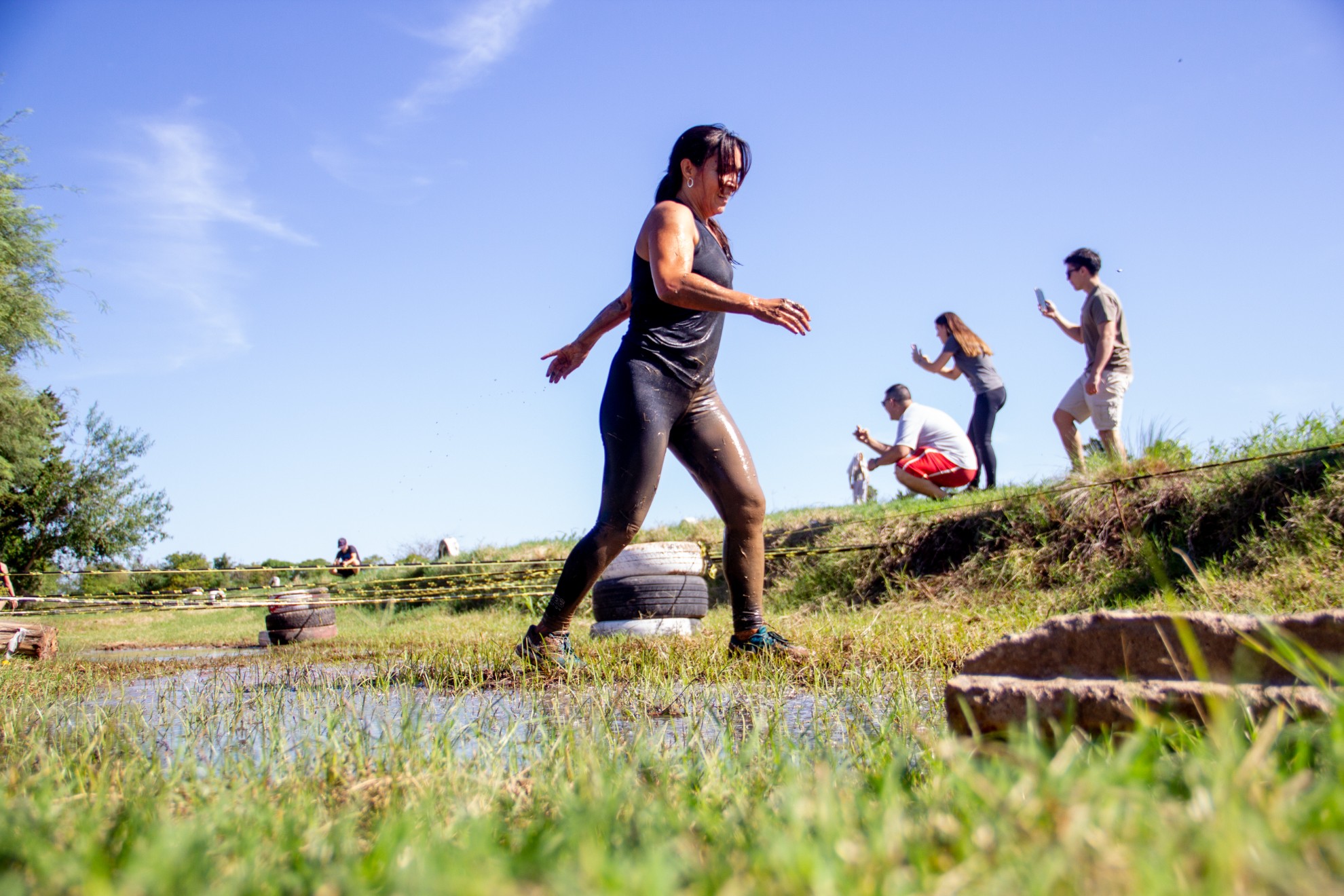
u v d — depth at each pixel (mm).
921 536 10234
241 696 4164
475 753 2475
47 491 35781
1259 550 7238
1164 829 1228
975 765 1897
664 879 1151
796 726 3145
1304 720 1922
